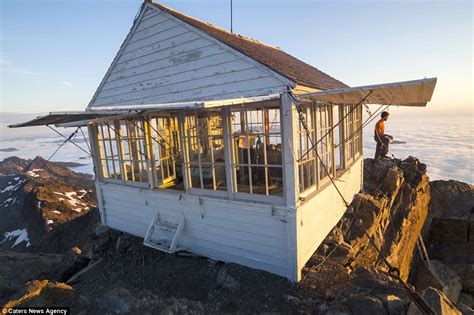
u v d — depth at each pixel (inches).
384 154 484.7
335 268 210.2
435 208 546.9
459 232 467.2
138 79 267.6
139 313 156.2
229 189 211.8
